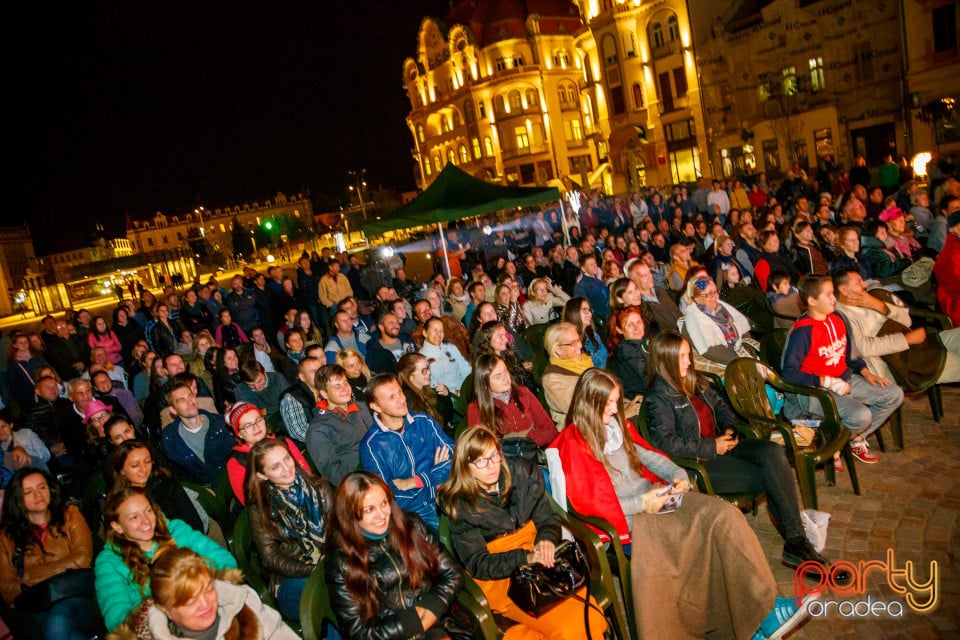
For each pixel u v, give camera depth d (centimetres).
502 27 5678
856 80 2505
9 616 373
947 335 539
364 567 304
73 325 1166
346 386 495
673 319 717
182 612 278
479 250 1942
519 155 5731
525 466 362
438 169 6656
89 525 462
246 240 7969
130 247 10050
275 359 1252
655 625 342
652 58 3878
